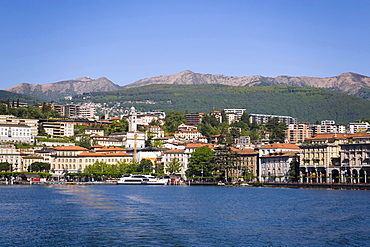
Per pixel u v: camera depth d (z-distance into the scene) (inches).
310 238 4493.1
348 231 4840.1
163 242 4261.8
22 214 5880.9
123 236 4485.7
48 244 4168.3
